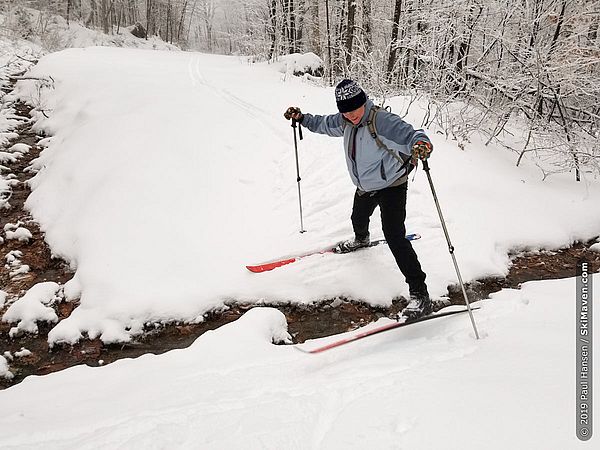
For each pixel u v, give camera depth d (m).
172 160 5.65
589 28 7.59
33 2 23.91
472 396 2.12
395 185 3.40
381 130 3.16
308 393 2.41
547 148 5.98
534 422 1.88
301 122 3.96
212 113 7.28
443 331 3.20
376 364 2.66
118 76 9.12
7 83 9.57
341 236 4.50
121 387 2.82
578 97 6.97
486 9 7.76
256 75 11.86
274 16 16.88
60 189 5.47
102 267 4.07
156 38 40.75
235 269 4.10
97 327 3.61
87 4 37.34
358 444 1.89
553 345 2.66
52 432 2.29
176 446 2.04
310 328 3.64
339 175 5.46
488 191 5.30
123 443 2.09
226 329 3.38
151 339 3.56
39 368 3.38
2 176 6.09
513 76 7.05
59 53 12.02
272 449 1.96
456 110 6.98
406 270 3.34
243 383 2.64
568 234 4.88
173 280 3.94
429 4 8.80
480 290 4.02
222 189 5.25
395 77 8.61
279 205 5.04
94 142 6.12
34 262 4.53
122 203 4.83
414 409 2.07
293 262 4.16
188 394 2.56
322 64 13.90
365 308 3.82
